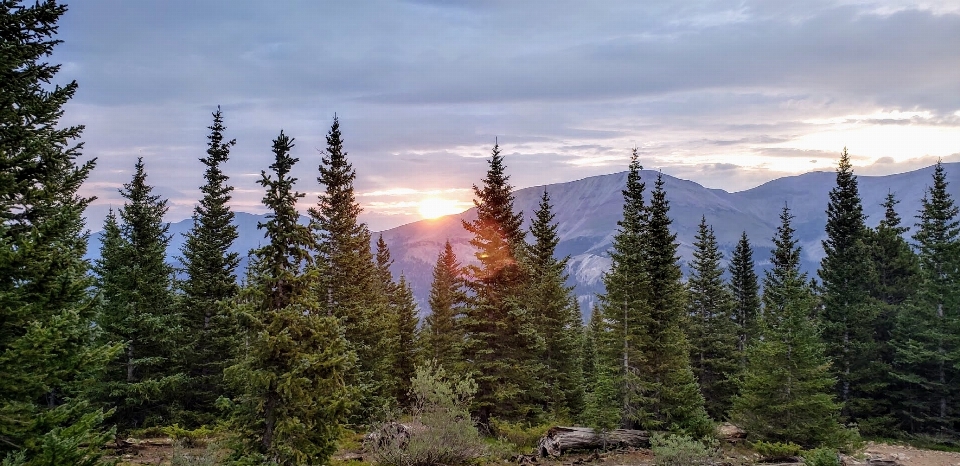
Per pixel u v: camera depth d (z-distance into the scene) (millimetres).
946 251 36250
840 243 42781
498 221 31266
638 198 34875
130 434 24328
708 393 43344
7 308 7996
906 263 41625
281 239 14055
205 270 30984
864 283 41312
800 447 26109
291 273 14141
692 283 46875
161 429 24859
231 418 14273
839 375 38875
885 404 38875
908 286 41219
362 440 24891
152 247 25797
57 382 8500
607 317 29484
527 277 31578
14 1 9969
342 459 21094
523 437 27016
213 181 32906
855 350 38906
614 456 24719
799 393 27484
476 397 28875
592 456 24453
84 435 7934
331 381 14016
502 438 27219
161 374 25891
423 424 21297
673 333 29734
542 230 40312
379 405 27484
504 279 30281
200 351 29391
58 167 10531
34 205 9969
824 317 40562
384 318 32938
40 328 7887
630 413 28328
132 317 23828
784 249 46719
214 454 15523
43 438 7707
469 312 29469
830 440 26297
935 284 36250
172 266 28328
